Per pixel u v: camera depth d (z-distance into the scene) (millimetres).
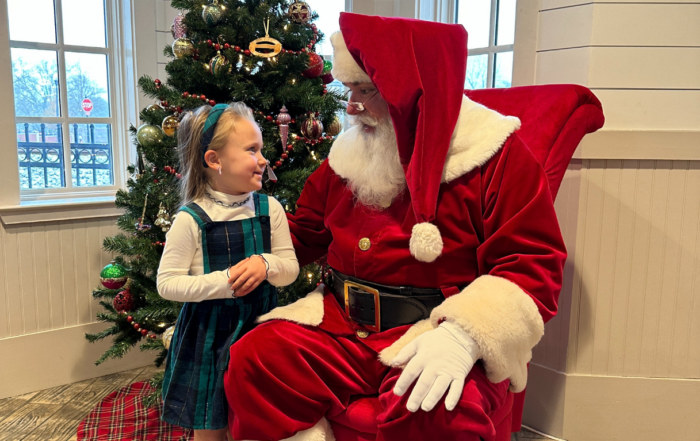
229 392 1168
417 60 1139
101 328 2293
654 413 1790
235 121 1295
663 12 1659
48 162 2352
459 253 1190
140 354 2412
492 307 1022
